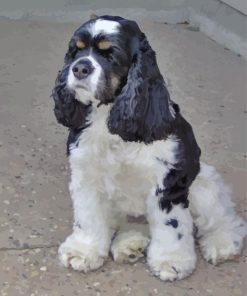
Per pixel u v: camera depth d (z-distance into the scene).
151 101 1.76
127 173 1.81
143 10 3.25
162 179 1.81
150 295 1.84
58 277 1.88
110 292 1.84
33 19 3.18
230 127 2.48
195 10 3.24
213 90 2.70
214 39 3.11
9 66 2.77
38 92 2.62
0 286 1.85
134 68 1.74
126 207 1.91
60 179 2.19
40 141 2.35
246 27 2.98
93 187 1.88
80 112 1.81
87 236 1.91
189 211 1.94
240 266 1.93
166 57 2.92
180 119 1.86
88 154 1.81
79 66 1.71
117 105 1.75
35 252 1.94
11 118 2.45
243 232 1.99
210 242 1.95
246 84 2.76
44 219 2.04
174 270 1.87
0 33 3.02
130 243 1.92
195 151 1.90
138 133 1.76
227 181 2.22
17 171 2.21
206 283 1.88
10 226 2.01
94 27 1.73
